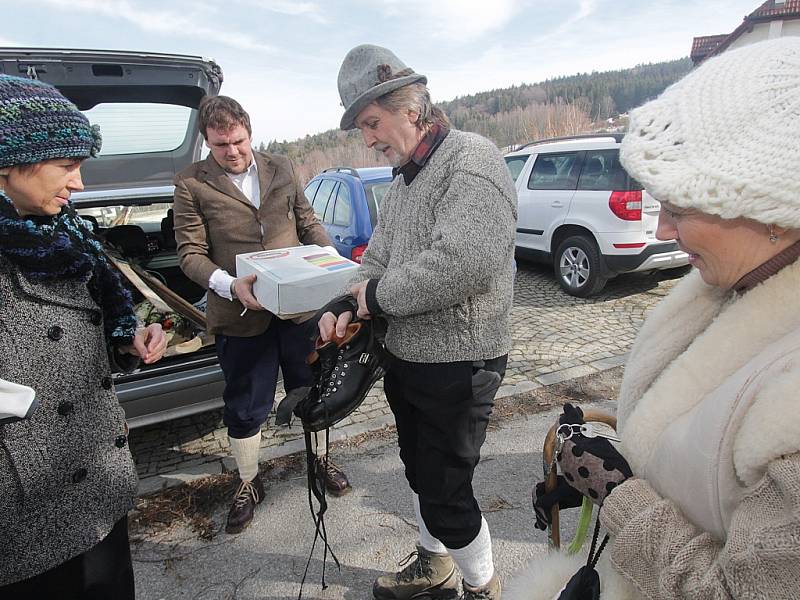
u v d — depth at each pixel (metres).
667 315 0.83
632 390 0.85
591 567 0.88
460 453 1.53
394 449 2.97
